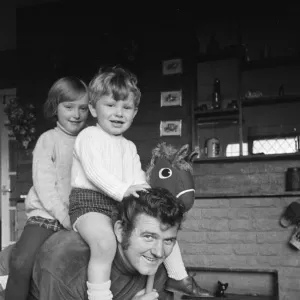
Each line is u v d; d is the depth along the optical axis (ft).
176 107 13.47
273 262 11.33
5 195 16.69
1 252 5.49
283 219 11.25
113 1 14.44
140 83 13.87
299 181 11.84
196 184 13.50
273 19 13.09
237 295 11.28
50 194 5.08
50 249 4.26
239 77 13.00
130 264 4.03
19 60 15.44
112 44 14.28
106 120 4.46
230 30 13.39
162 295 4.75
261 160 12.98
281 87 12.84
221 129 13.28
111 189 4.06
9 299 4.69
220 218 11.84
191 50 13.42
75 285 4.02
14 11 15.80
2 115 17.04
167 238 3.76
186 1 13.62
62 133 5.61
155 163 4.71
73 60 14.74
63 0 15.07
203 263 11.88
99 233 3.98
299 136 12.66
